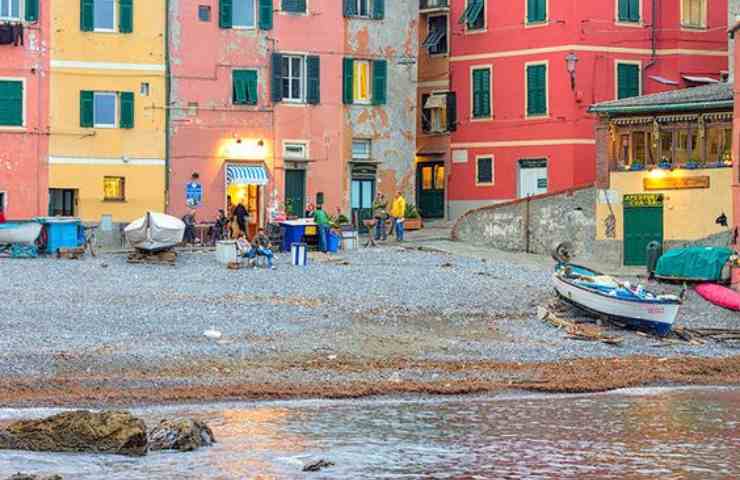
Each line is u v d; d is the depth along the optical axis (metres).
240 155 73.12
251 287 55.78
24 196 69.69
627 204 67.44
